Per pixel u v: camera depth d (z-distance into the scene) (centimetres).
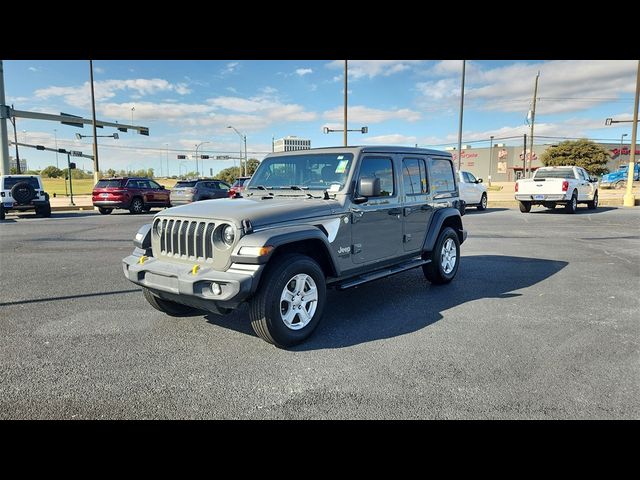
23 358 406
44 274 766
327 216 469
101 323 504
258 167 587
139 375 371
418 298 608
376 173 539
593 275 746
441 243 661
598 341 445
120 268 818
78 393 341
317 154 536
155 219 466
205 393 340
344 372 375
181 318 521
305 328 437
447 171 701
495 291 645
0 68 2780
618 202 2467
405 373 373
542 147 8631
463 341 446
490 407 318
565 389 344
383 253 554
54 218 1919
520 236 1220
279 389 346
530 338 454
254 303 408
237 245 397
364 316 527
